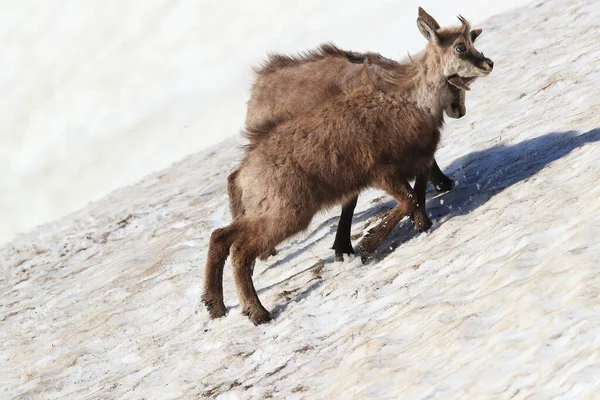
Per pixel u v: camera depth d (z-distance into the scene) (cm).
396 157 3256
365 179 3266
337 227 3728
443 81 3269
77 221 6281
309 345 2855
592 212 2652
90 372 3544
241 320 3309
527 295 2342
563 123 3812
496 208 3186
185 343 3391
